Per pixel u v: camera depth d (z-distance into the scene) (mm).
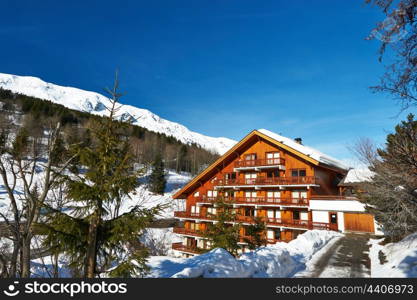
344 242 18125
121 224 6859
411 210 9742
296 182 27266
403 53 6930
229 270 8359
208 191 34188
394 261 11195
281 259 10984
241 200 30766
